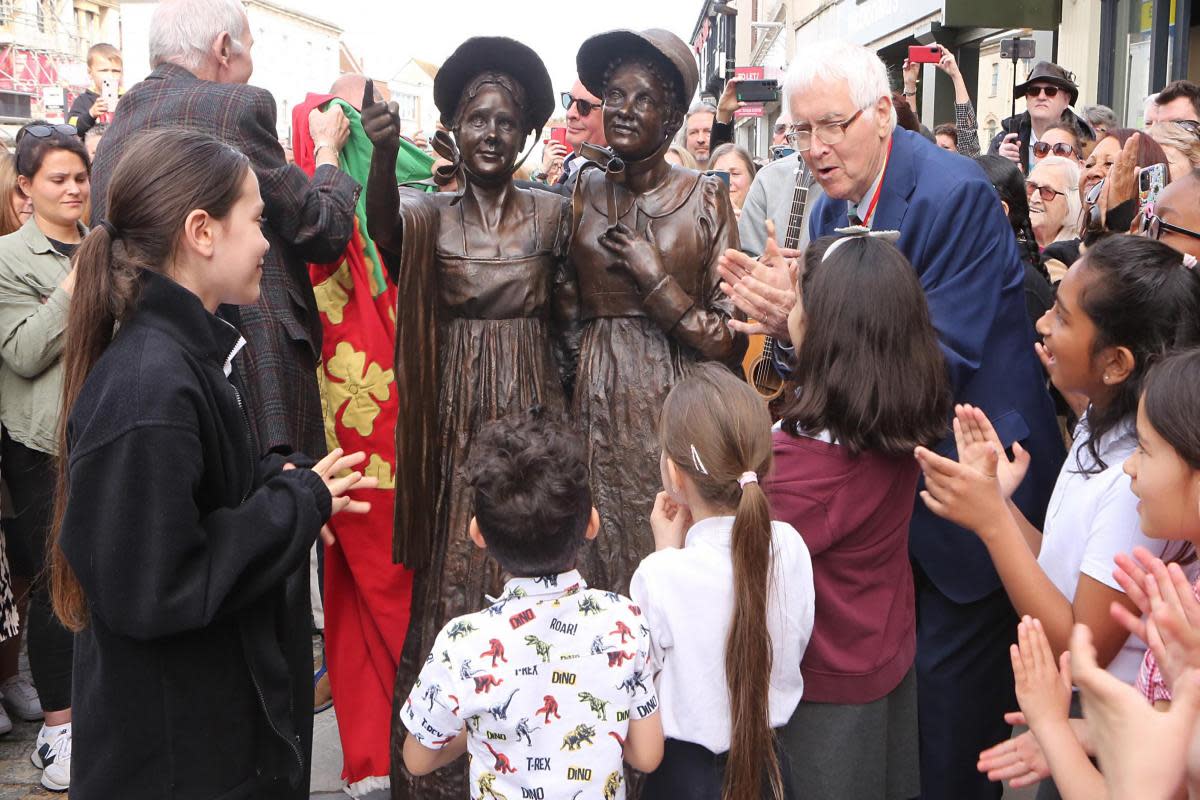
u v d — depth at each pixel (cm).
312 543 181
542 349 267
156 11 272
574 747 173
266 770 185
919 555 240
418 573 269
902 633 206
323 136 308
